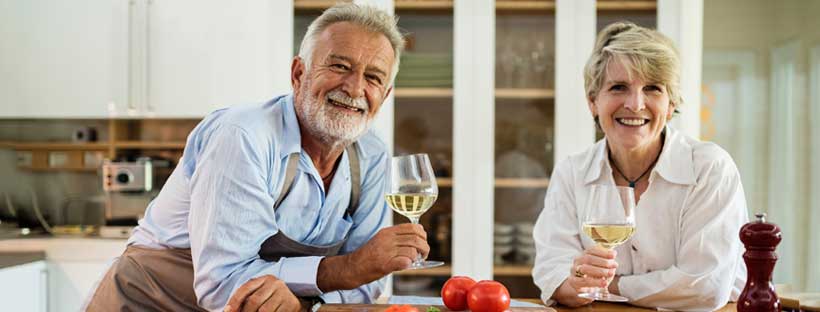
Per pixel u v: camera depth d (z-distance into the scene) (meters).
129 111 2.98
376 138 1.67
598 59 1.70
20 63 3.01
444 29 2.93
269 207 1.38
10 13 3.00
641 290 1.62
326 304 1.36
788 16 3.26
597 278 1.51
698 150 1.74
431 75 2.93
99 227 3.26
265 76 2.93
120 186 3.08
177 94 2.96
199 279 1.35
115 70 2.98
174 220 1.57
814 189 3.22
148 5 2.96
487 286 1.32
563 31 2.90
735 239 1.65
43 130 3.39
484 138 2.91
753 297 1.14
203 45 2.95
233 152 1.35
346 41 1.42
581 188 1.80
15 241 2.80
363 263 1.33
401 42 1.51
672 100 1.69
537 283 1.76
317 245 1.57
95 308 1.64
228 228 1.33
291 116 1.48
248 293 1.26
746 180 3.28
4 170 3.39
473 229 2.91
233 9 2.94
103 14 2.98
